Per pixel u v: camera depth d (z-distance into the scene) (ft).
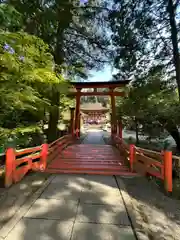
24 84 13.56
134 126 36.50
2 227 8.12
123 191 12.33
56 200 10.80
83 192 12.05
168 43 24.66
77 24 27.50
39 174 15.53
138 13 23.67
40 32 21.77
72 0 24.26
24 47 11.86
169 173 12.40
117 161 20.44
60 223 8.50
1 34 9.83
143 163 15.97
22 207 9.91
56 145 22.85
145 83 26.17
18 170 13.82
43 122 29.25
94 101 104.88
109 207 10.10
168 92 27.30
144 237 7.66
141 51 25.39
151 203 10.95
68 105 38.83
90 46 29.48
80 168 17.46
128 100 32.22
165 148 28.96
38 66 14.24
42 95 18.51
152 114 28.48
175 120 26.23
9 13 10.16
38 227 8.16
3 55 10.19
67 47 28.58
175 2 21.84
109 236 7.66
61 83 19.58
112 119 38.34
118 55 27.66
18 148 17.83
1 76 11.94
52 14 20.39
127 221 8.80
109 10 25.75
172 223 8.99
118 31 25.29
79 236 7.62
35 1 19.22
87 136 49.21
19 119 19.58
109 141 37.58
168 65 25.20
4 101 12.73
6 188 12.33
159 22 23.57
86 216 9.14
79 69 25.75
